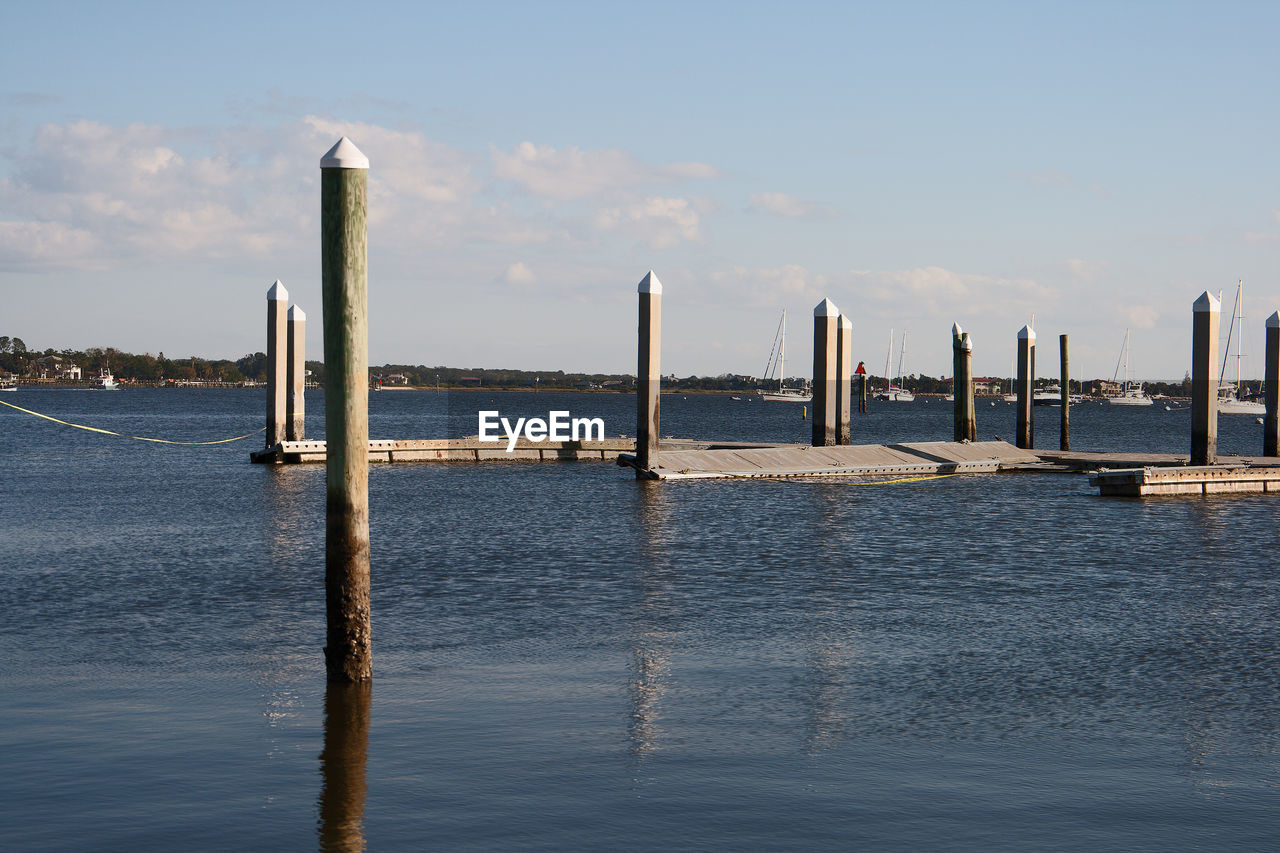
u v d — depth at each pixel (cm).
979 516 3127
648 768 1053
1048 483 4128
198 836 894
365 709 1234
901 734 1159
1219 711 1246
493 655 1488
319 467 4641
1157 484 3669
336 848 875
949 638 1611
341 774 1031
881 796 986
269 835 898
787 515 3106
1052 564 2308
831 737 1148
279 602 1823
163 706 1240
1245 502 3534
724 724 1191
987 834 908
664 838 896
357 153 1246
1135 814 951
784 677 1387
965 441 5141
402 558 2308
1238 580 2131
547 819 931
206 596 1872
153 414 13438
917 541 2620
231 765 1053
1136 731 1173
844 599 1909
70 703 1248
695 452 4319
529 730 1166
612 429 10356
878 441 9638
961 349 5147
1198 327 3944
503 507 3269
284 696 1282
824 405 4547
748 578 2106
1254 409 16038
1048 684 1359
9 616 1705
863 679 1379
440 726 1176
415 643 1553
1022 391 5338
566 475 4350
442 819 930
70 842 880
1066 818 941
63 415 12812
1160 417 17738
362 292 1270
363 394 1296
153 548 2409
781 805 964
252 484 3962
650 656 1488
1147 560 2370
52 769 1038
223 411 14800
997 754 1098
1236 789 1009
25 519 2934
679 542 2566
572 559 2308
